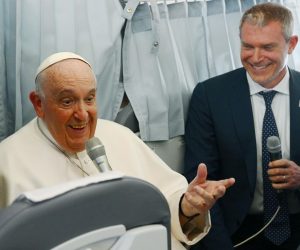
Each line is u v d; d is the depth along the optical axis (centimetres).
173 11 217
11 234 67
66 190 73
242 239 205
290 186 181
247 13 193
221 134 200
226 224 204
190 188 148
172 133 214
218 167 208
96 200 75
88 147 123
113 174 80
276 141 174
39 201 69
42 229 69
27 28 178
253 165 197
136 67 204
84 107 144
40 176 147
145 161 175
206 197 141
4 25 177
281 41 188
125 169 166
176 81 210
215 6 227
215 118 202
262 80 192
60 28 180
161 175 175
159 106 204
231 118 200
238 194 202
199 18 225
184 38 219
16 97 178
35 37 179
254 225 204
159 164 177
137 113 202
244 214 199
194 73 224
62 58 143
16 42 176
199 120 207
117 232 79
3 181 146
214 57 230
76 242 73
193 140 209
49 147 153
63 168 151
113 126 175
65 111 143
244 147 198
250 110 199
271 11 188
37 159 150
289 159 197
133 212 81
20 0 176
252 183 197
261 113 200
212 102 204
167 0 217
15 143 152
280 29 186
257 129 199
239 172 201
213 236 193
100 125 172
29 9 178
